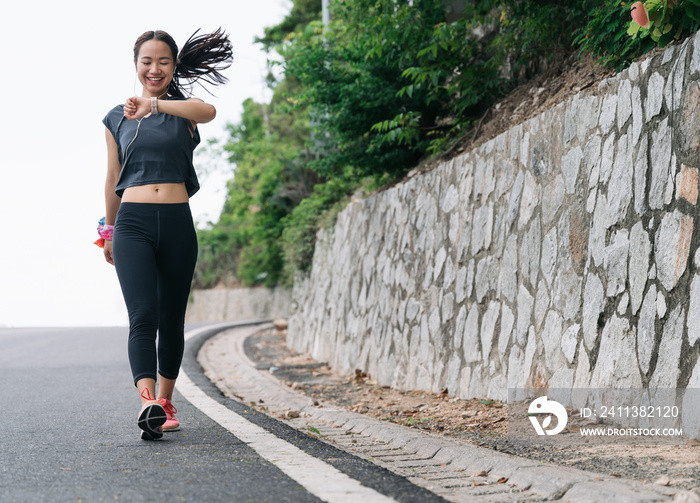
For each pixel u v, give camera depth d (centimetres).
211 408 508
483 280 556
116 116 390
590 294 417
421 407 536
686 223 346
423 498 249
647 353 360
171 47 394
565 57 671
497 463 302
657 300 359
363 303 832
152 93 395
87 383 684
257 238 2394
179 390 626
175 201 382
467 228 594
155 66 389
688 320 334
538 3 665
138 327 362
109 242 404
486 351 536
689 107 356
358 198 1045
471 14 734
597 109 439
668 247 356
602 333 401
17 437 383
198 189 405
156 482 266
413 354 666
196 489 254
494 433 400
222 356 1086
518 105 688
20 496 248
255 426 421
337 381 775
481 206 576
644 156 387
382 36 758
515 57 756
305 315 1166
